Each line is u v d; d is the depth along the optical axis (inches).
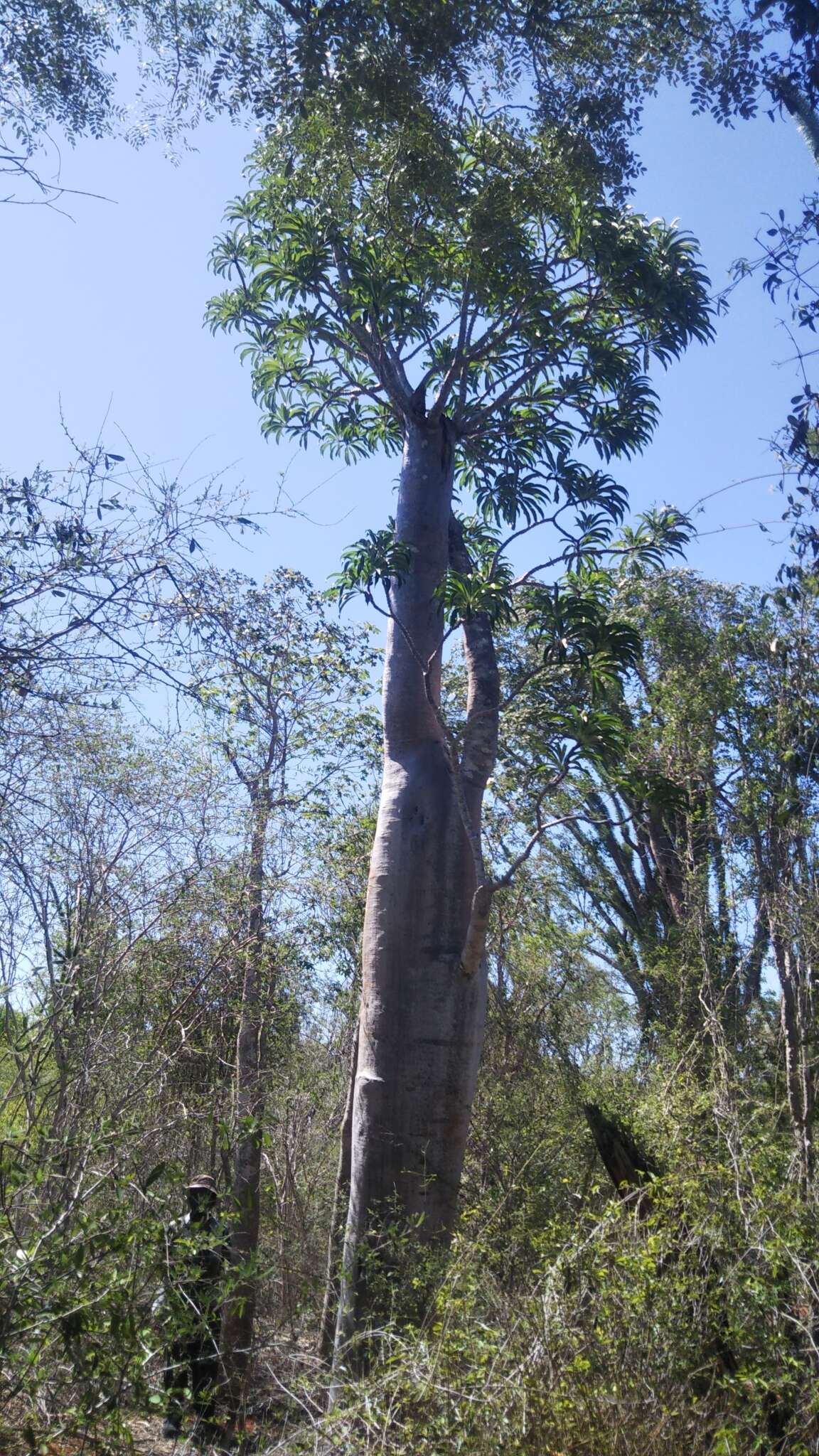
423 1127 343.3
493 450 480.1
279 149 431.8
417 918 359.6
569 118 391.9
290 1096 496.7
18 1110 315.3
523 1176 439.8
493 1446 168.4
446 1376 181.9
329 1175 578.2
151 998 387.9
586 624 350.6
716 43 335.6
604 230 431.2
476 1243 255.9
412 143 400.8
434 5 356.5
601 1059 612.4
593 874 745.6
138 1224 181.9
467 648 416.2
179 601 231.1
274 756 475.2
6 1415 169.8
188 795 400.8
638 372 467.2
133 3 355.3
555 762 345.1
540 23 359.3
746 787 432.8
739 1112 318.7
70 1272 168.7
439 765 378.9
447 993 354.0
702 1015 442.6
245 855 436.1
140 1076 327.0
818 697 433.4
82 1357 167.5
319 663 474.6
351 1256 324.8
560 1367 184.7
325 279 453.4
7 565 221.0
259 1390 232.4
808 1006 381.1
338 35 364.8
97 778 320.8
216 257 487.5
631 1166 313.6
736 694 455.5
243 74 363.6
